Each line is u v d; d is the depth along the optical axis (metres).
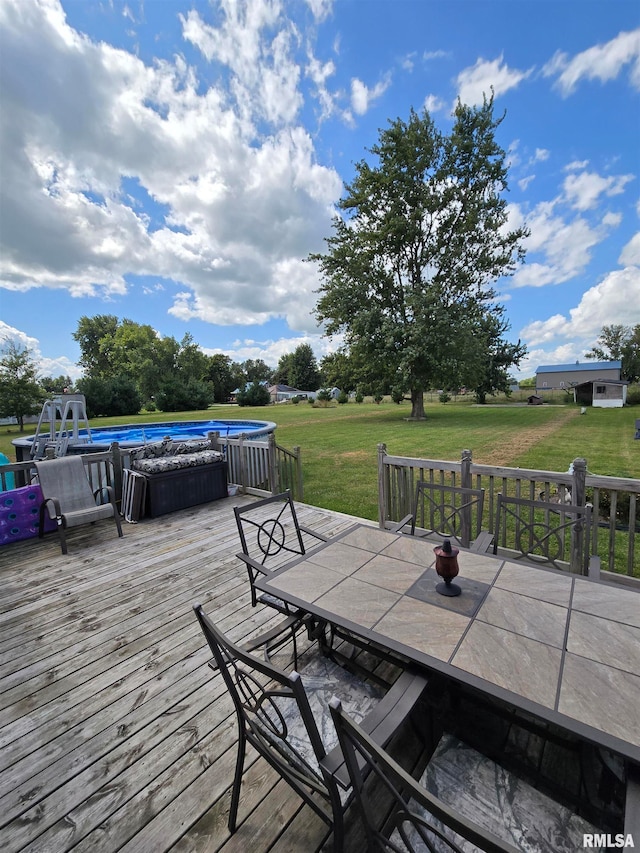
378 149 16.69
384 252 17.56
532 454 9.00
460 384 17.83
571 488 2.91
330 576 1.70
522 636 1.25
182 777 1.50
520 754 1.35
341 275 18.22
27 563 3.42
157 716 1.79
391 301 18.05
